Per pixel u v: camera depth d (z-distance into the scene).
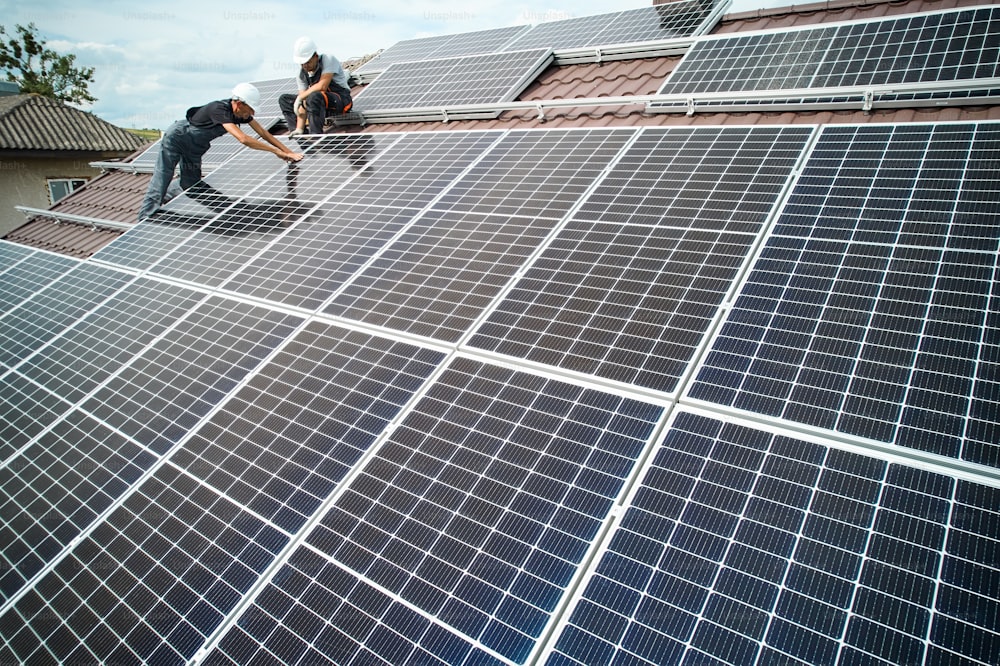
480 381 5.91
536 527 4.61
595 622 4.01
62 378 8.41
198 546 5.43
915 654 3.40
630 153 8.35
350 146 11.97
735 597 3.89
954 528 3.81
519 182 8.68
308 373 6.81
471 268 7.41
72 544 5.90
